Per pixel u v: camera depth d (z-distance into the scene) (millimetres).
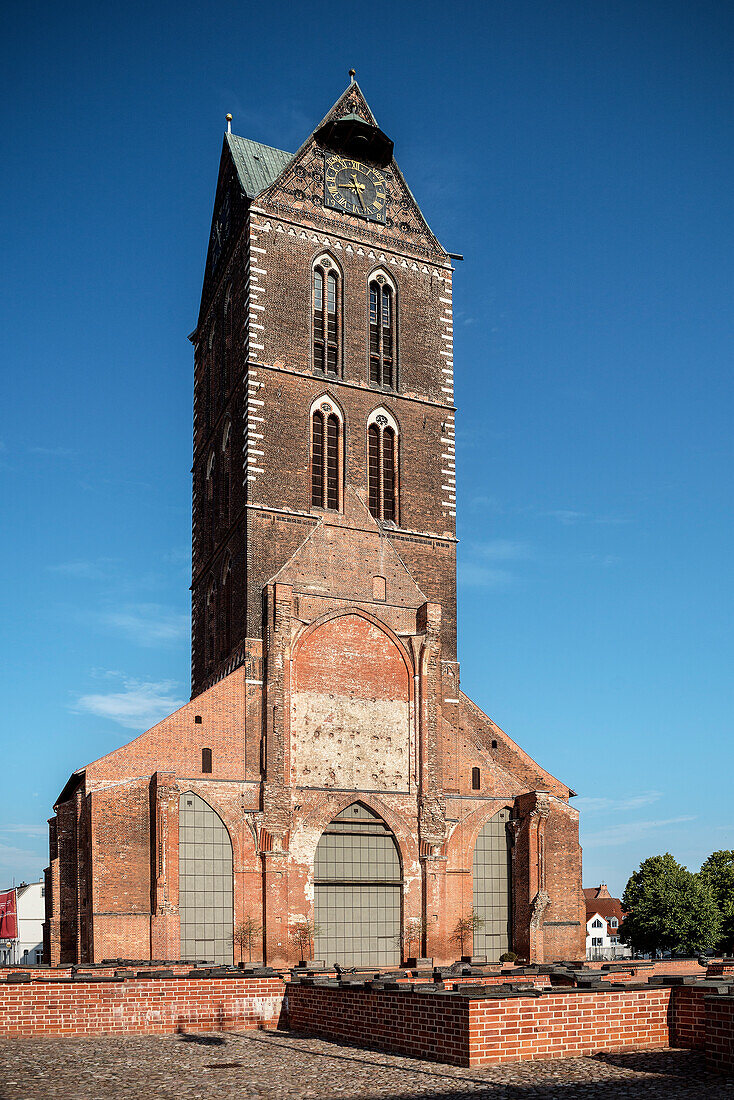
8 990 34344
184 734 63344
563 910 70625
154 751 62344
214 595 77750
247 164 80500
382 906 66562
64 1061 29016
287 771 64938
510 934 69500
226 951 61312
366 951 65375
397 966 63219
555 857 71312
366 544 72312
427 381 79125
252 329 73062
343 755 67438
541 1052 27656
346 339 76500
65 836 66188
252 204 75250
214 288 85125
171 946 58688
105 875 59344
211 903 61562
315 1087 24828
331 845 66000
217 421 81062
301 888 63844
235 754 64375
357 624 70250
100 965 38875
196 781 62656
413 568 74688
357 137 79750
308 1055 30000
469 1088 23969
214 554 78250
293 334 74625
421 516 76125
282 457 71938
